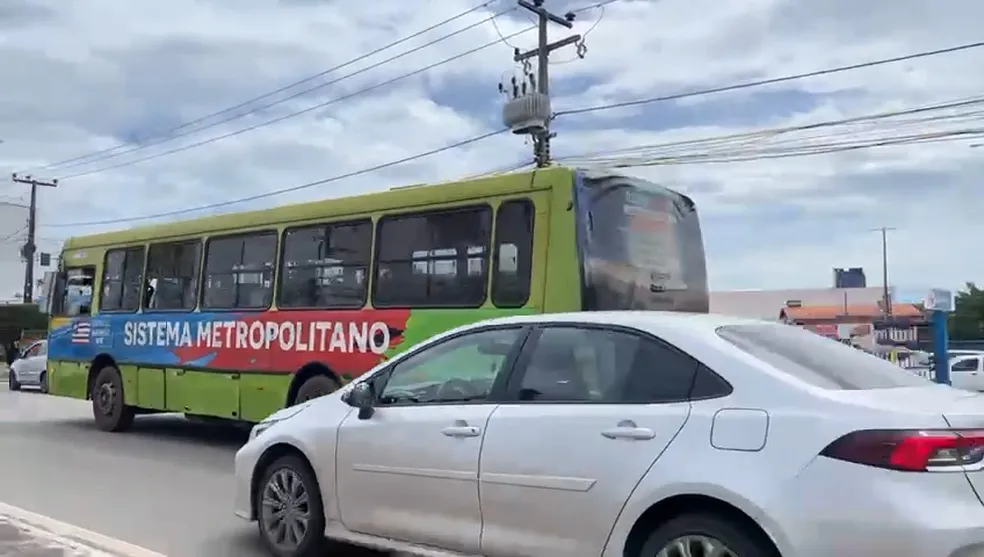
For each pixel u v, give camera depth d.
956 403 4.36
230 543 7.11
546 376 5.19
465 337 5.65
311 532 6.11
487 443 5.15
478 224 9.45
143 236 14.11
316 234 11.17
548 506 4.84
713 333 4.84
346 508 5.88
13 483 9.88
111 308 14.70
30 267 50.19
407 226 10.12
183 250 13.25
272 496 6.45
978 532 3.88
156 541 7.20
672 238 9.93
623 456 4.62
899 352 26.48
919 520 3.88
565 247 8.76
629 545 4.57
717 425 4.42
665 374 4.75
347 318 10.58
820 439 4.14
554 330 5.30
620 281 9.06
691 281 10.12
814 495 4.06
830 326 38.19
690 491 4.35
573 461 4.78
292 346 11.23
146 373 13.77
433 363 5.73
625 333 5.02
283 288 11.49
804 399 4.30
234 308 12.19
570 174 8.89
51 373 16.06
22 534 7.11
